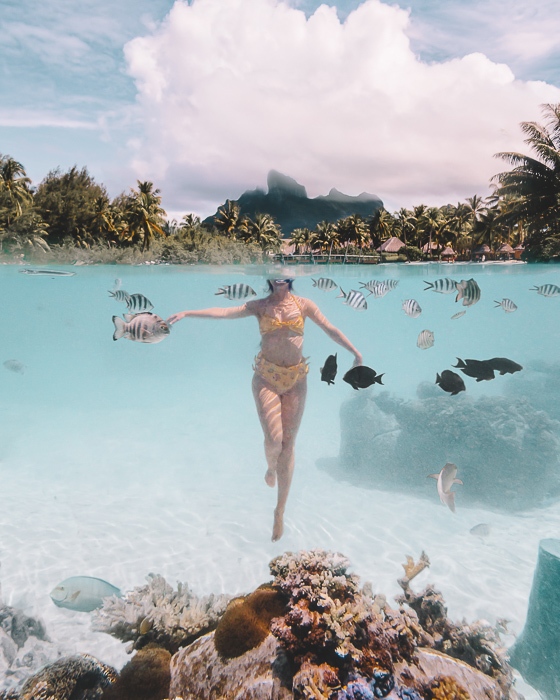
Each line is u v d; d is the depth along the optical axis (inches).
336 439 403.5
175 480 297.9
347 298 271.0
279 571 117.0
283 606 107.6
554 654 114.1
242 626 102.8
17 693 104.8
